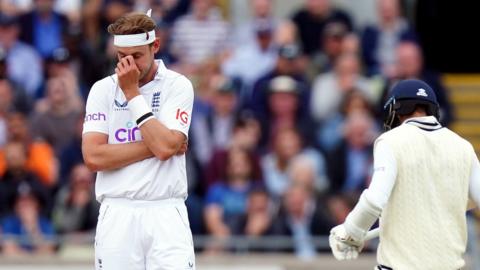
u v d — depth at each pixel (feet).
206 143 154.81
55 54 158.71
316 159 151.33
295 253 142.82
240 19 183.83
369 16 184.34
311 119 155.02
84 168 146.92
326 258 141.49
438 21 181.57
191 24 170.40
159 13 170.09
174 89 84.07
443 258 79.25
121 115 83.87
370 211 78.38
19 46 164.25
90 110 84.43
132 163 83.20
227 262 139.95
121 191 83.20
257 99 156.25
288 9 187.21
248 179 146.61
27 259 140.87
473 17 181.06
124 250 83.35
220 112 155.84
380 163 79.61
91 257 142.51
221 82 157.69
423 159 79.92
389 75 161.79
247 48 167.32
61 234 146.51
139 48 82.43
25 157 148.05
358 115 152.87
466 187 80.74
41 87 162.71
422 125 81.10
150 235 83.05
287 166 149.38
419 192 79.71
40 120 153.99
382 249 80.33
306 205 144.56
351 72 157.28
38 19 166.71
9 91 156.46
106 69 162.71
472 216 144.77
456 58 181.88
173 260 83.05
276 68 158.40
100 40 167.02
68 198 147.23
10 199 146.82
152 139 81.82
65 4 172.96
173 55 166.50
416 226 79.41
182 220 84.02
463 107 177.99
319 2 168.55
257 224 144.36
